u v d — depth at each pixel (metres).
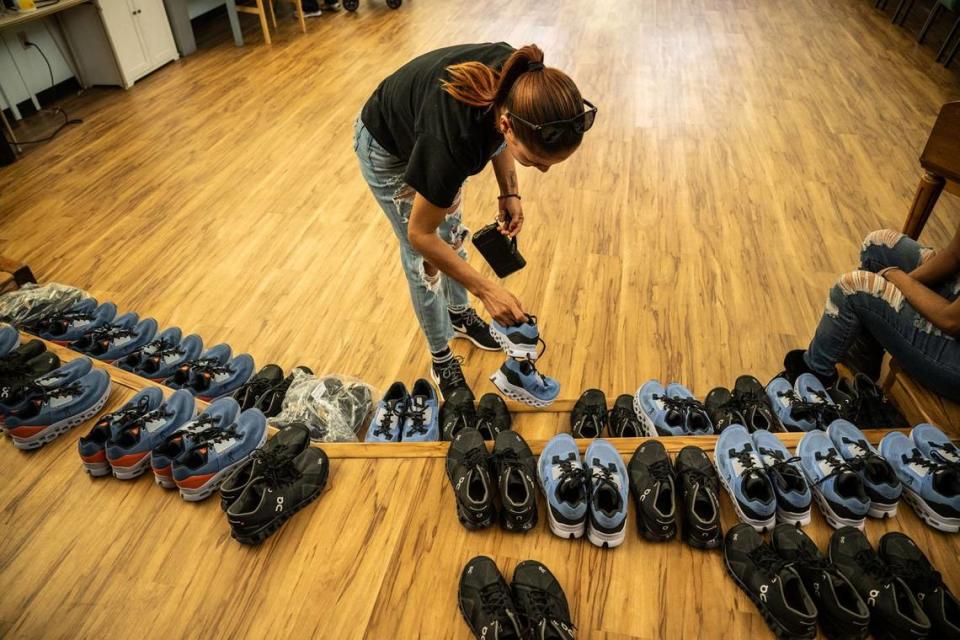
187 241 2.72
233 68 4.47
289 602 1.33
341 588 1.36
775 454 1.51
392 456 1.62
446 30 5.05
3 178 3.21
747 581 1.30
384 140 1.45
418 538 1.44
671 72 4.32
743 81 4.18
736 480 1.44
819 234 2.72
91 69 4.13
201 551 1.43
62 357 1.93
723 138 3.50
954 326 1.41
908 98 3.91
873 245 1.85
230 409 1.68
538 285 2.46
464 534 1.45
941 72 4.25
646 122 3.66
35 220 2.88
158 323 2.30
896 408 1.77
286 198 3.01
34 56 3.88
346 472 1.58
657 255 2.61
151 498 1.54
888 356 2.05
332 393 1.86
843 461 1.45
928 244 2.64
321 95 4.02
